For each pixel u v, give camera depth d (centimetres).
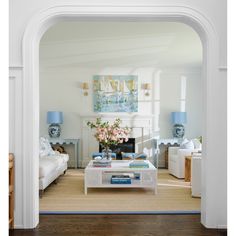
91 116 901
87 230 366
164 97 918
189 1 380
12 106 372
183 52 754
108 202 502
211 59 376
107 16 382
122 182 574
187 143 745
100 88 906
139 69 911
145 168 577
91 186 563
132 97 909
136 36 636
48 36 635
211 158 375
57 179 708
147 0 379
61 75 909
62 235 349
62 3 375
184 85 921
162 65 886
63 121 911
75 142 874
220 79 378
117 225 385
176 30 596
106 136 641
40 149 703
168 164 816
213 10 380
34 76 377
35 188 381
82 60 826
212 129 376
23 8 373
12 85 372
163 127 917
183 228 375
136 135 903
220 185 376
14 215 372
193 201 511
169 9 377
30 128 372
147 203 496
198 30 392
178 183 668
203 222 388
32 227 372
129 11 376
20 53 373
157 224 390
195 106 925
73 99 910
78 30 599
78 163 902
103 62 847
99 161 595
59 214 434
